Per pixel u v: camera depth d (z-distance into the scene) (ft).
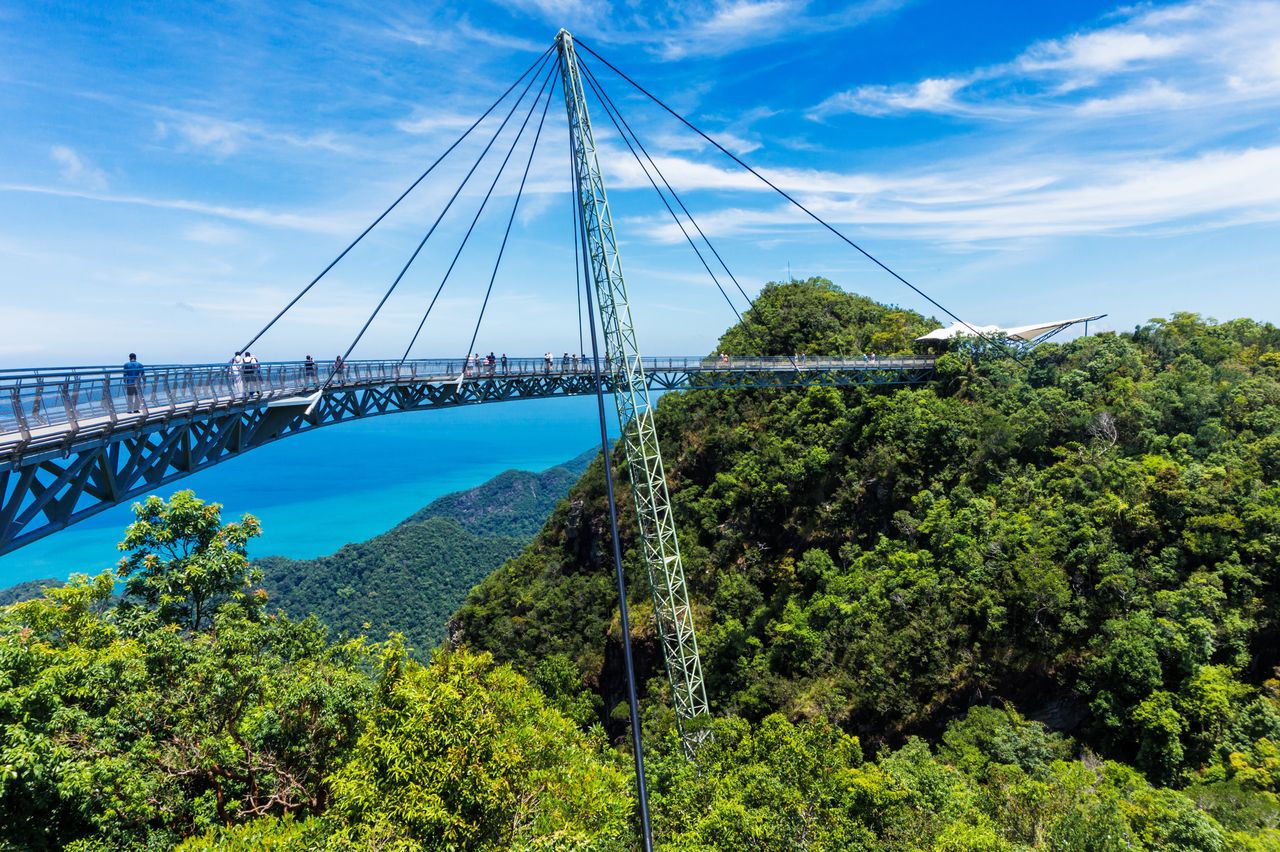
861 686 189.06
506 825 61.57
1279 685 152.87
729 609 250.57
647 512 200.54
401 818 55.57
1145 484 192.24
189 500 86.79
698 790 110.22
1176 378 238.68
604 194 193.36
